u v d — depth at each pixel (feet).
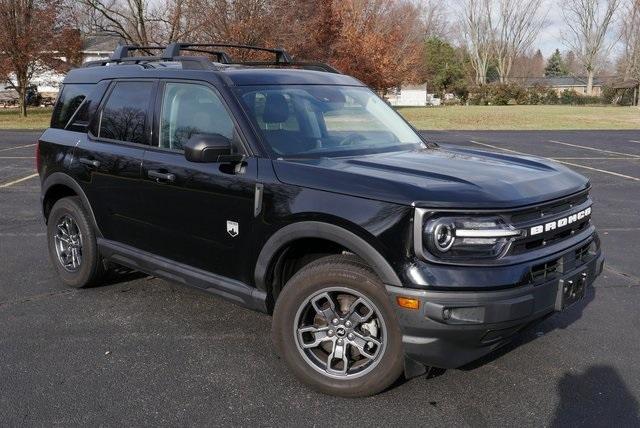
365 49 128.26
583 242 12.41
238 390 12.25
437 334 10.55
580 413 11.43
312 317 12.33
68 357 13.61
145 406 11.63
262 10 86.48
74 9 97.96
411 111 138.31
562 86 270.87
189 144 12.50
